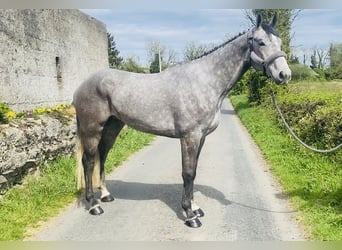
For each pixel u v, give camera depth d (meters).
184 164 4.54
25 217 4.70
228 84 4.57
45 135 6.48
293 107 10.59
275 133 11.29
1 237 4.12
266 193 5.84
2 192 5.09
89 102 4.97
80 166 5.21
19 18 7.87
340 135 6.67
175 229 4.48
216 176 6.98
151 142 11.30
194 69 4.56
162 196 5.80
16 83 7.70
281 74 4.18
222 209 5.14
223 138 11.94
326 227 4.26
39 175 6.14
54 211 5.02
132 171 7.50
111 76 4.88
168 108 4.55
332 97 9.30
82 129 5.12
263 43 4.27
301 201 5.23
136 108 4.67
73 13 11.41
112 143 5.46
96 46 14.00
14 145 5.43
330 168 6.40
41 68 8.99
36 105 8.66
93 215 4.94
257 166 7.80
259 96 19.59
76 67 11.68
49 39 9.52
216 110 4.59
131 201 5.55
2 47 7.15
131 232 4.39
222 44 4.60
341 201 4.95
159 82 4.65
